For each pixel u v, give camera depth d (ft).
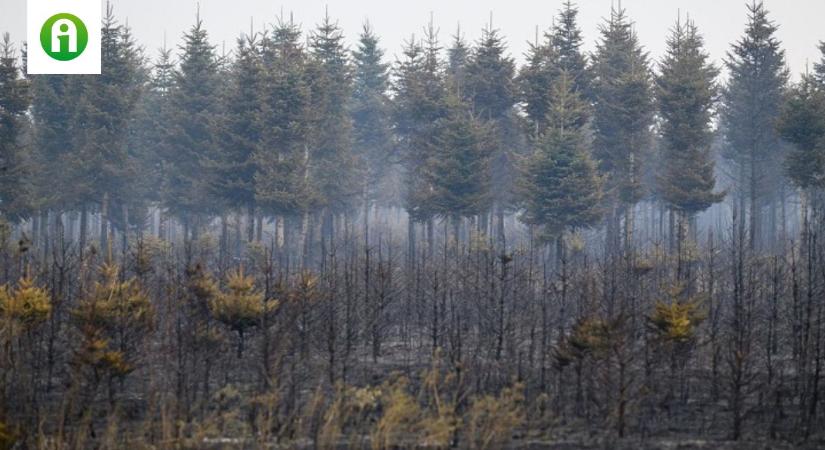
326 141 622.95
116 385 219.61
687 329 205.26
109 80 630.74
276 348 213.05
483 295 301.22
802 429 188.44
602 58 641.81
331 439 174.81
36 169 570.46
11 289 228.84
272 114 572.10
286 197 546.26
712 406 211.61
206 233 513.45
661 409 206.90
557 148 536.83
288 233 627.05
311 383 223.71
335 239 609.42
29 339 215.31
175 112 631.56
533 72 590.96
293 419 188.55
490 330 259.80
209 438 178.50
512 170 631.97
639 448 177.37
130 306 216.54
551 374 230.27
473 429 177.17
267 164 562.66
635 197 573.74
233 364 233.96
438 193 547.08
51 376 214.90
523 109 604.49
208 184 578.25
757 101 621.72
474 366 221.05
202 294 232.32
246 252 513.04
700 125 561.84
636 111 574.15
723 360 240.12
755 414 203.92
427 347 279.08
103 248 581.12
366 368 240.73
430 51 649.61
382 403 199.00
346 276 273.13
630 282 312.91
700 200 539.29
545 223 538.06
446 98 576.20
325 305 271.90
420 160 623.36
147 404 201.16
